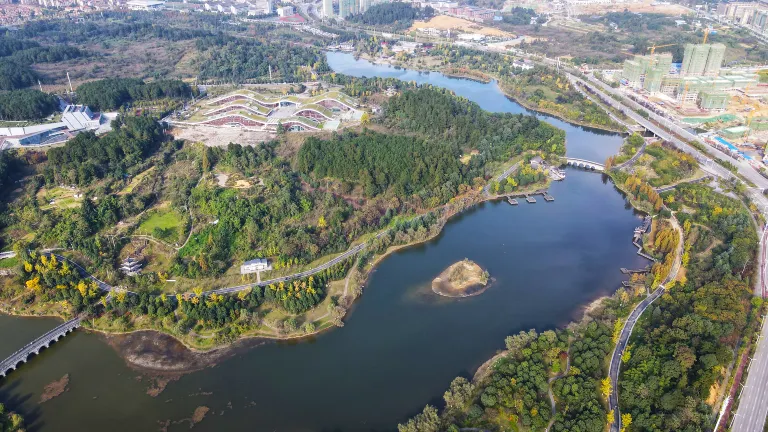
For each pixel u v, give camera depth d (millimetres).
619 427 198000
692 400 196625
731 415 198250
